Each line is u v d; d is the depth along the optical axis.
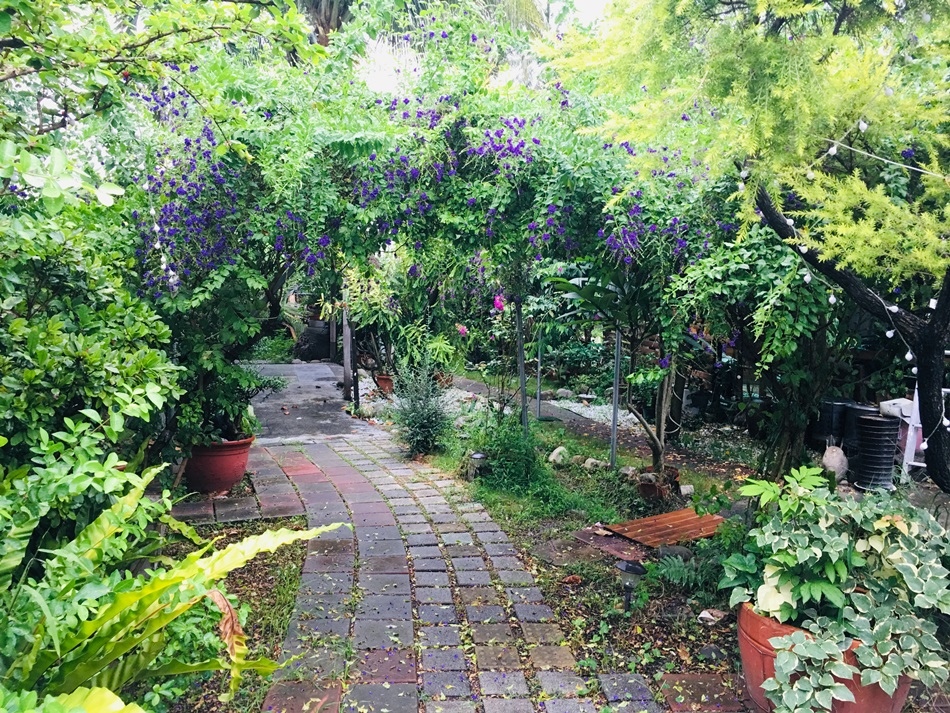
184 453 4.40
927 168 2.82
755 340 4.05
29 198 2.46
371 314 7.74
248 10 2.29
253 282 4.03
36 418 2.12
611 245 4.00
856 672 2.12
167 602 1.51
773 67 2.12
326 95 3.92
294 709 2.43
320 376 10.63
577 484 5.39
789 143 2.32
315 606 3.21
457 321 7.52
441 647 2.90
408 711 2.44
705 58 2.20
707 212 3.95
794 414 4.26
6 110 2.34
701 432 7.19
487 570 3.71
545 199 4.05
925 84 2.68
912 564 2.27
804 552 2.31
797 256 3.22
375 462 6.02
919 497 4.16
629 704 2.51
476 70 4.10
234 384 4.73
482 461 5.43
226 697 1.63
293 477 5.48
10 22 1.79
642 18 2.20
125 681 1.60
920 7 2.19
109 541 1.82
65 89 2.53
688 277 3.97
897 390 5.45
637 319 4.91
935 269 2.37
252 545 1.55
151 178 3.83
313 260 4.06
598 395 8.87
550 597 3.39
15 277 2.36
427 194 4.04
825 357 4.15
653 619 3.13
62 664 1.43
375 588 3.44
